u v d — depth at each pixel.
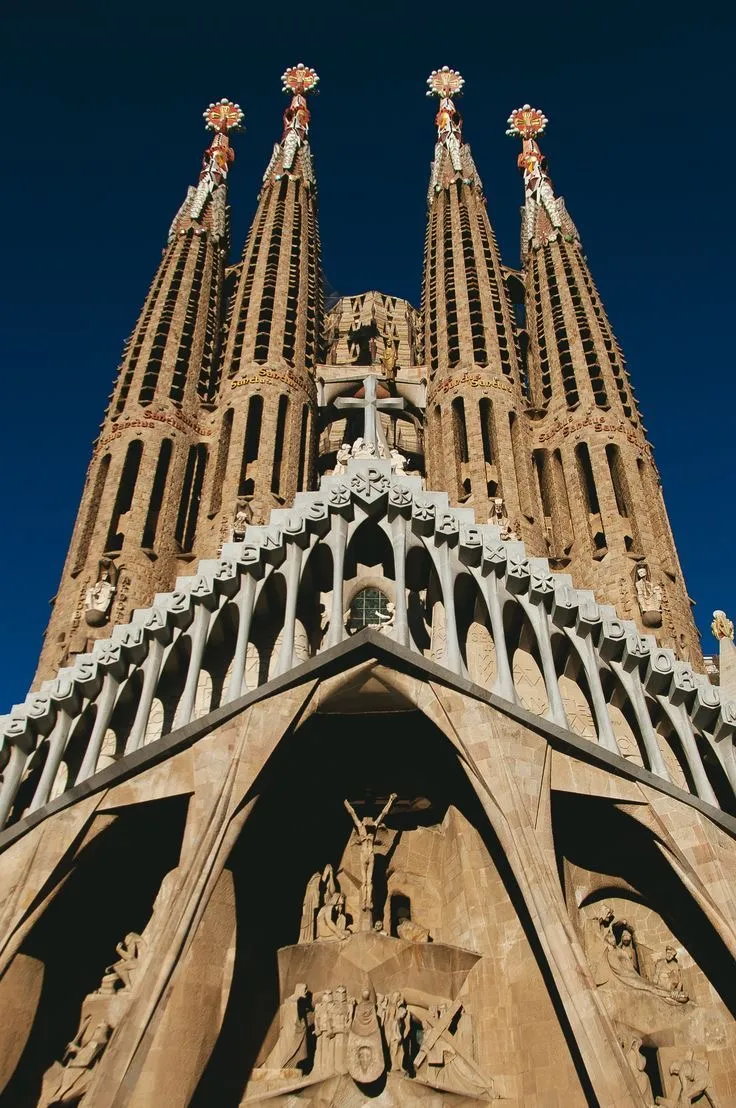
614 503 40.34
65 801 25.39
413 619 32.53
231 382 46.19
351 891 28.22
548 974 25.23
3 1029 23.91
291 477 42.94
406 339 61.44
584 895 26.81
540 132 66.81
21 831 25.16
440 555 30.33
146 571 37.22
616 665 29.16
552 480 43.62
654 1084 24.36
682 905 26.17
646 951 26.33
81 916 26.62
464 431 45.47
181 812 26.00
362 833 28.03
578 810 26.59
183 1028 23.22
